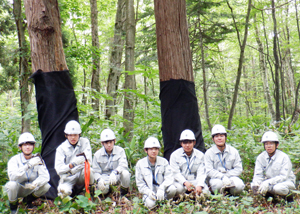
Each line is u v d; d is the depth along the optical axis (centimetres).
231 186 460
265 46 1756
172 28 557
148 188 450
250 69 2125
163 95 560
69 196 436
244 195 468
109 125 674
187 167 477
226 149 491
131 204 456
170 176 459
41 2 529
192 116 551
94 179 489
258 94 2180
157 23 570
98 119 669
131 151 579
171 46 555
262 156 483
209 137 711
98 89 1059
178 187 458
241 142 660
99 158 502
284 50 1658
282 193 446
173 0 558
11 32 1144
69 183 464
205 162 489
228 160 489
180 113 546
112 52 1119
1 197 471
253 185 462
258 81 2020
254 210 398
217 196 390
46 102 525
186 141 468
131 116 815
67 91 542
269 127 720
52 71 532
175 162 481
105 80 1806
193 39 1103
